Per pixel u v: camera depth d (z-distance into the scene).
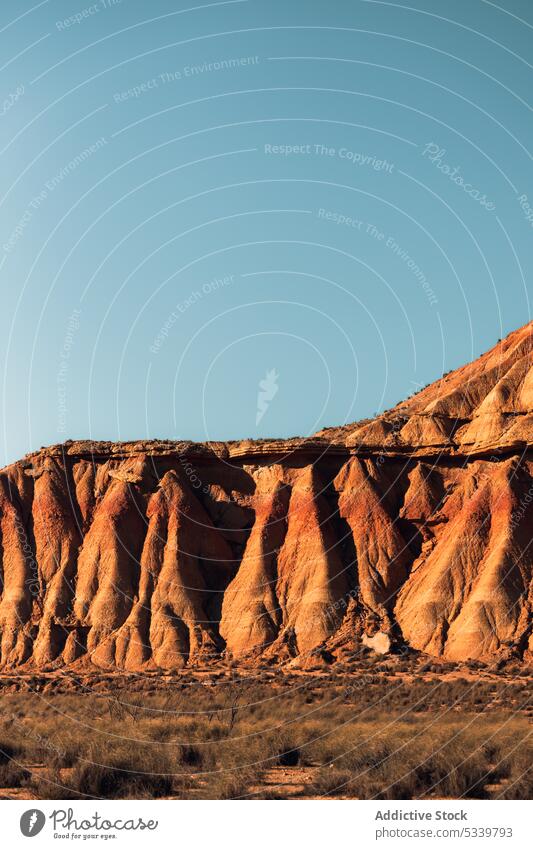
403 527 73.50
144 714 48.62
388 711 47.66
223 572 74.31
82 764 29.00
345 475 75.94
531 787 26.78
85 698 55.91
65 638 72.56
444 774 28.03
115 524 76.06
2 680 65.38
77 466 82.19
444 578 67.25
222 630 70.00
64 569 76.62
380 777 28.41
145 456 79.56
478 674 58.22
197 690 58.00
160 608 70.94
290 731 38.78
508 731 37.62
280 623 68.81
